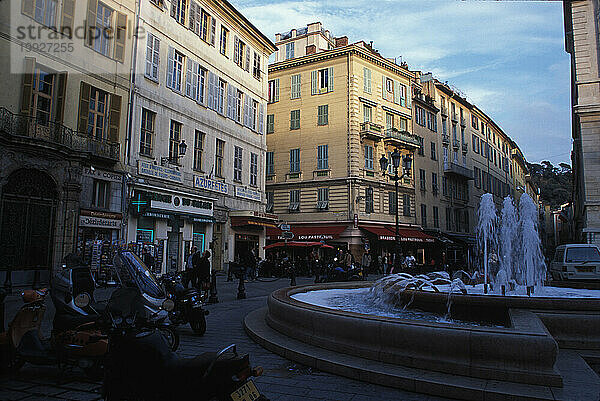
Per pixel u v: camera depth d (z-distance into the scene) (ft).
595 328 20.85
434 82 152.97
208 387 9.77
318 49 131.34
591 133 80.53
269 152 128.06
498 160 212.23
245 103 98.43
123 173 64.34
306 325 22.47
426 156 142.82
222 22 90.63
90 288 19.29
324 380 17.20
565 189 387.14
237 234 92.58
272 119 128.98
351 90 117.60
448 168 153.69
